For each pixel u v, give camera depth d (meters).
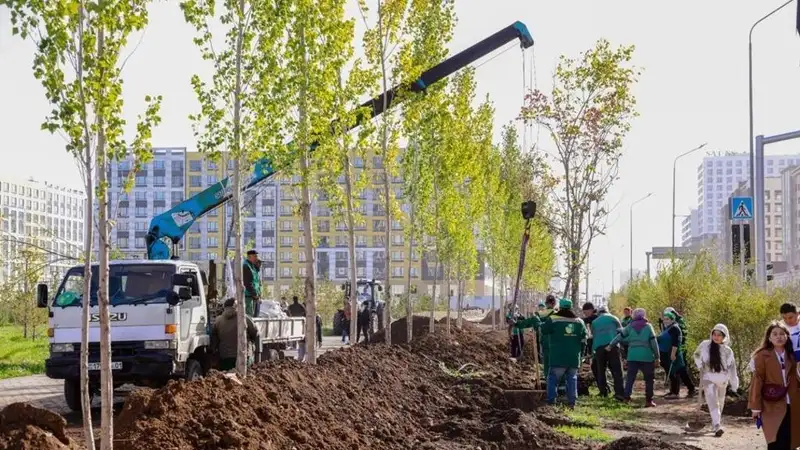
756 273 27.30
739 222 27.33
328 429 12.19
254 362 19.94
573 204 30.88
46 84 8.33
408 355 22.03
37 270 39.78
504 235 43.56
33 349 34.16
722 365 15.98
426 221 29.05
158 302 16.67
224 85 15.01
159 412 9.84
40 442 8.38
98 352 16.45
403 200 28.33
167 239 24.17
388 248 24.81
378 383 16.89
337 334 61.16
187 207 24.12
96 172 8.57
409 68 23.77
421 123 26.17
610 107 30.27
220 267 23.08
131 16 8.47
